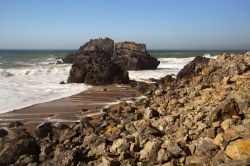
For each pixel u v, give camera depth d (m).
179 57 99.31
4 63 69.12
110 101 25.11
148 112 13.90
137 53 61.22
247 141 7.61
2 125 17.44
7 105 22.84
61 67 57.62
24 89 31.17
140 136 10.52
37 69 49.94
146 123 12.34
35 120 18.55
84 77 38.06
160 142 9.12
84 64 38.66
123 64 58.88
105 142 10.98
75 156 10.10
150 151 8.95
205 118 10.48
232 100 10.47
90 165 9.56
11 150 11.80
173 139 9.74
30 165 10.64
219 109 10.09
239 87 12.97
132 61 58.41
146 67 59.22
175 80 31.45
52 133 14.40
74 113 20.41
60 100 25.41
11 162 11.52
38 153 12.19
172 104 15.34
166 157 8.45
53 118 19.03
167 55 112.62
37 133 14.77
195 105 13.09
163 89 24.78
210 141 8.49
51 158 11.21
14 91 29.52
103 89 32.38
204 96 13.68
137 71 55.53
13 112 20.66
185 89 20.48
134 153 9.24
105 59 39.75
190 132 9.91
